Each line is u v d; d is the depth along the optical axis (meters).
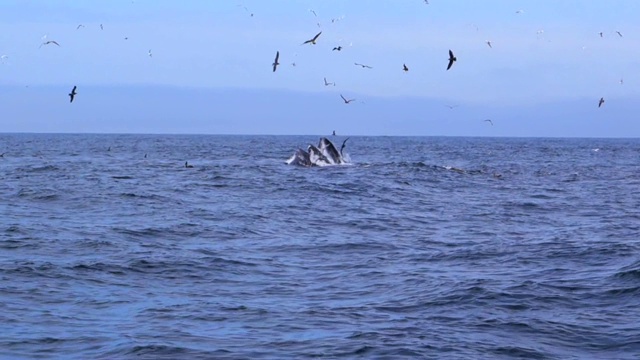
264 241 32.16
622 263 26.77
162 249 29.41
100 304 20.72
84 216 39.16
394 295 22.12
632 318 19.45
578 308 20.55
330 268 26.42
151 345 16.88
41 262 25.78
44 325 18.47
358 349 16.81
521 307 20.62
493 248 30.58
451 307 20.59
